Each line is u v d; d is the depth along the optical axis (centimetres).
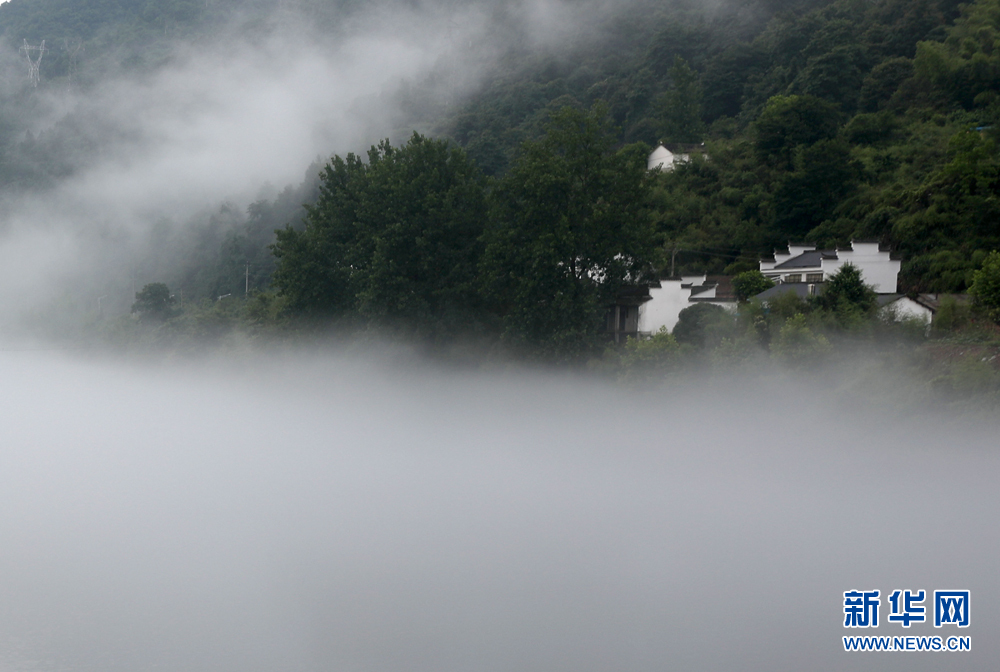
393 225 6200
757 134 9450
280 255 7294
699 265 8425
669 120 12069
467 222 6325
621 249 5650
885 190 7525
